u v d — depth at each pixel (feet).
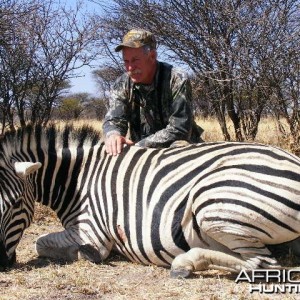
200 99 31.19
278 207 10.67
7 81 29.53
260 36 23.03
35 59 30.14
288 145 22.68
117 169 12.48
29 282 11.35
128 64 13.46
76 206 12.83
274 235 10.89
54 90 30.91
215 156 11.50
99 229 12.48
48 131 13.20
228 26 25.72
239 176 10.94
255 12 24.38
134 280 11.41
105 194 12.42
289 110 24.26
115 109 13.99
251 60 23.35
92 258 12.48
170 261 11.82
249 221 10.74
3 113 29.99
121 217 12.09
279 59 22.76
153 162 12.14
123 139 12.91
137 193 11.99
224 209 10.85
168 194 11.59
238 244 10.92
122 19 30.60
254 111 24.88
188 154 11.90
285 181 10.73
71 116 53.36
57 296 10.61
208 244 11.44
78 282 11.18
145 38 13.34
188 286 10.84
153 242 11.68
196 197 11.21
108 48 32.50
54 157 13.01
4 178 11.83
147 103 13.99
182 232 11.41
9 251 11.84
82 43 30.96
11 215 11.78
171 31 27.12
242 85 24.48
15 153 12.55
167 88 13.62
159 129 14.28
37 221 17.72
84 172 12.89
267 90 23.17
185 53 27.27
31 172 11.93
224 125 27.55
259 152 11.19
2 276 11.69
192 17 26.61
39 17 29.91
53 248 12.91
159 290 10.73
